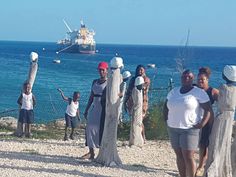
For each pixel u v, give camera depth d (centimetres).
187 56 1611
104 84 1077
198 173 967
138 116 1318
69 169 1013
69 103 1516
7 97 3862
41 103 3109
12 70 7050
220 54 18012
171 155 1250
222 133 878
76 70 7538
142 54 15962
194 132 852
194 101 847
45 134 1591
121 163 1077
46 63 9088
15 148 1232
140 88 1305
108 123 1062
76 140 1461
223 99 874
